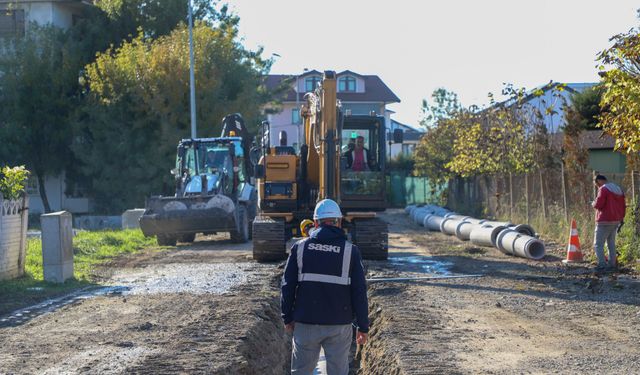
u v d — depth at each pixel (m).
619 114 15.10
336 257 7.00
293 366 7.11
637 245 16.39
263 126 19.30
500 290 13.85
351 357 12.65
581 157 21.33
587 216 20.08
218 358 9.09
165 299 13.23
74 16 46.16
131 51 40.31
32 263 17.64
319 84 16.77
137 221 29.69
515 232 19.64
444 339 9.93
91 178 44.19
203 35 40.97
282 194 18.84
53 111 42.34
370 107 70.75
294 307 7.09
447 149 41.44
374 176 18.64
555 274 15.70
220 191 23.64
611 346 9.41
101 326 11.01
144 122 40.19
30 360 9.00
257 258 18.56
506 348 9.41
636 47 14.26
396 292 13.74
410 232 28.97
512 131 28.12
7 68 42.09
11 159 41.69
